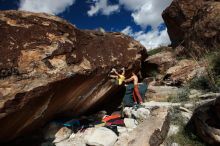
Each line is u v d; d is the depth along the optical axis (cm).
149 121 534
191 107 599
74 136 527
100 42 616
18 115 398
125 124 550
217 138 435
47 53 436
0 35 399
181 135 503
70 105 564
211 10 972
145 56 877
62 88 466
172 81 858
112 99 778
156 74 1067
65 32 497
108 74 604
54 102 479
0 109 359
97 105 706
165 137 507
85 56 535
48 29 464
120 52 662
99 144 473
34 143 502
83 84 534
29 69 404
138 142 462
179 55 1123
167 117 545
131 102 668
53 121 542
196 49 1004
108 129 511
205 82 749
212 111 467
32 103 407
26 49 415
